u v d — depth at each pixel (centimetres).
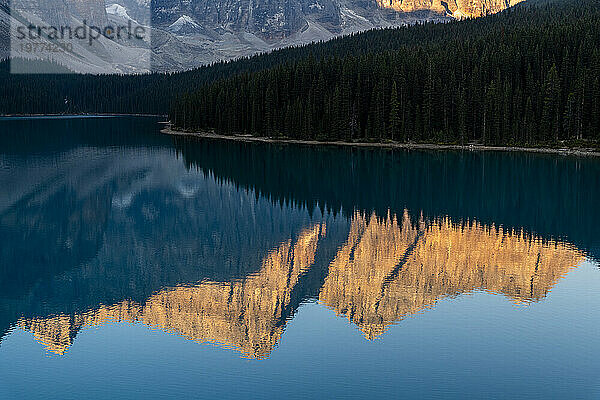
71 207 7250
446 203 7650
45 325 3547
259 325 3488
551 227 6162
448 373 2833
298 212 7062
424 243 5478
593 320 3441
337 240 5650
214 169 10900
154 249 5394
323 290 4131
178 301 3969
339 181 9538
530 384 2714
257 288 4231
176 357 3059
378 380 2747
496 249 5216
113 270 4712
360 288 4131
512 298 3894
